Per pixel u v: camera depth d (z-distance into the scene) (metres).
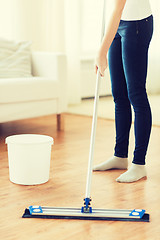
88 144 3.09
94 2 4.97
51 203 1.95
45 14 4.56
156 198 2.02
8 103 3.19
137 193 2.09
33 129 3.63
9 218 1.78
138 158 2.32
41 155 2.20
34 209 1.81
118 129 2.45
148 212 1.85
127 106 2.41
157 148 2.99
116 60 2.35
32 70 3.74
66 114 4.36
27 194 2.07
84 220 1.76
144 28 2.18
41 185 2.21
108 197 2.03
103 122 3.96
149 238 1.61
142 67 2.22
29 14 4.41
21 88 3.25
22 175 2.21
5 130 3.59
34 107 3.37
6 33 4.30
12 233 1.64
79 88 4.84
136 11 2.15
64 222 1.74
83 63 5.07
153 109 4.26
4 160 2.68
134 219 1.76
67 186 2.19
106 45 1.94
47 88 3.42
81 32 4.99
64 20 4.73
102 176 2.36
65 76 3.56
